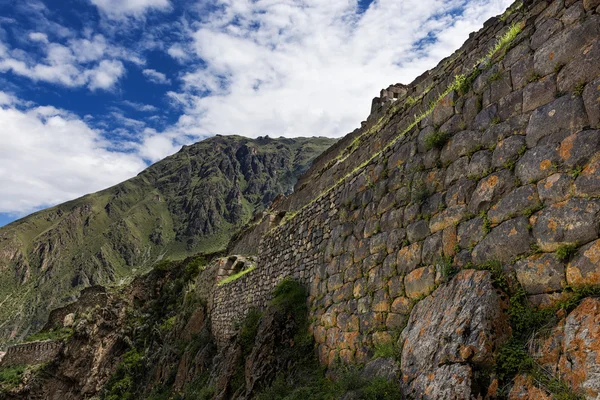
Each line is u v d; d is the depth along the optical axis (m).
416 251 7.59
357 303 9.15
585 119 5.12
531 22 6.45
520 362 4.79
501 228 5.86
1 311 161.00
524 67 6.24
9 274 189.75
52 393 35.47
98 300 43.47
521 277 5.38
